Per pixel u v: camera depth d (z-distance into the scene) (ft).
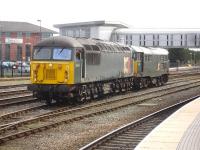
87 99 94.79
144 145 40.86
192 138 44.50
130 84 126.00
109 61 104.99
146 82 141.69
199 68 326.24
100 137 50.57
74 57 85.40
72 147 47.06
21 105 85.15
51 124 60.29
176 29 277.64
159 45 280.51
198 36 274.98
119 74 112.78
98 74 97.76
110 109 80.38
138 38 282.77
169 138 44.52
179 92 126.93
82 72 88.99
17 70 207.82
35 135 53.98
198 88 144.77
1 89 118.32
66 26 333.42
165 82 165.17
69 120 65.10
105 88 105.19
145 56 136.77
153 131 48.98
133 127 59.77
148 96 112.16
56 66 85.15
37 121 64.49
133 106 89.30
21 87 127.13
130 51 122.83
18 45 379.14
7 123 62.18
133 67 126.21
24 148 46.52
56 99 87.97
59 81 84.84
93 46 95.09
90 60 92.79
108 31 301.84
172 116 62.13
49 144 48.80
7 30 377.09
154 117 70.85
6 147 46.83
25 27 386.73
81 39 92.32
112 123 65.82
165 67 160.97
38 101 93.76
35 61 86.22
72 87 85.40
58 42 85.92
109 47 105.70
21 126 59.82
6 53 376.68
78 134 55.67
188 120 57.93
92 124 64.28
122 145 47.39
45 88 84.99
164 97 110.32
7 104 83.46
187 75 233.55
